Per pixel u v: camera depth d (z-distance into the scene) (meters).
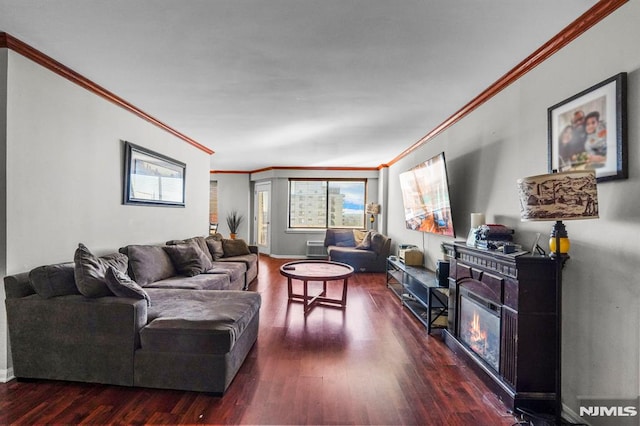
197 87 2.86
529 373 1.93
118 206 3.26
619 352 1.61
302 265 4.34
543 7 1.71
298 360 2.53
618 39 1.63
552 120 2.04
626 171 1.57
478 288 2.42
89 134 2.85
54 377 2.14
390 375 2.33
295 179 7.89
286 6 1.72
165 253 3.67
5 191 2.13
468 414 1.90
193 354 2.05
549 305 1.93
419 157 4.96
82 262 2.21
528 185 1.65
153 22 1.89
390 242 6.33
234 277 4.13
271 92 2.95
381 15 1.80
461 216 3.45
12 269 2.18
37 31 2.01
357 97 3.06
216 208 8.51
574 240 1.88
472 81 2.67
